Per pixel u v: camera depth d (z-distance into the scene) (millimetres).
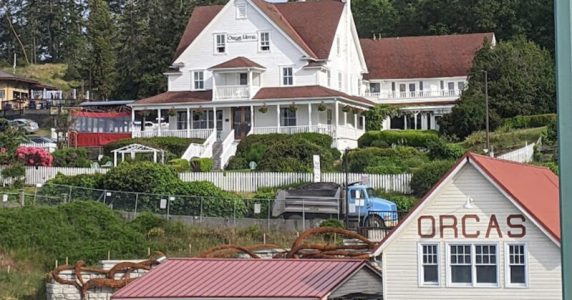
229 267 71562
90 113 184125
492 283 64562
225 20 160625
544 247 63656
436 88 190250
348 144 152625
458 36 198750
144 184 111625
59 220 98875
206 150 145750
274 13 164750
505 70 161375
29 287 87562
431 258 65625
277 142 134500
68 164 136750
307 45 162000
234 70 155375
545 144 137250
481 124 152375
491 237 64625
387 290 66188
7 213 98250
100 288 81750
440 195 65562
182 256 95688
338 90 166750
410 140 148625
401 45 197625
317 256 79500
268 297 64812
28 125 192500
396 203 108812
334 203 102375
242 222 103125
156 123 167875
